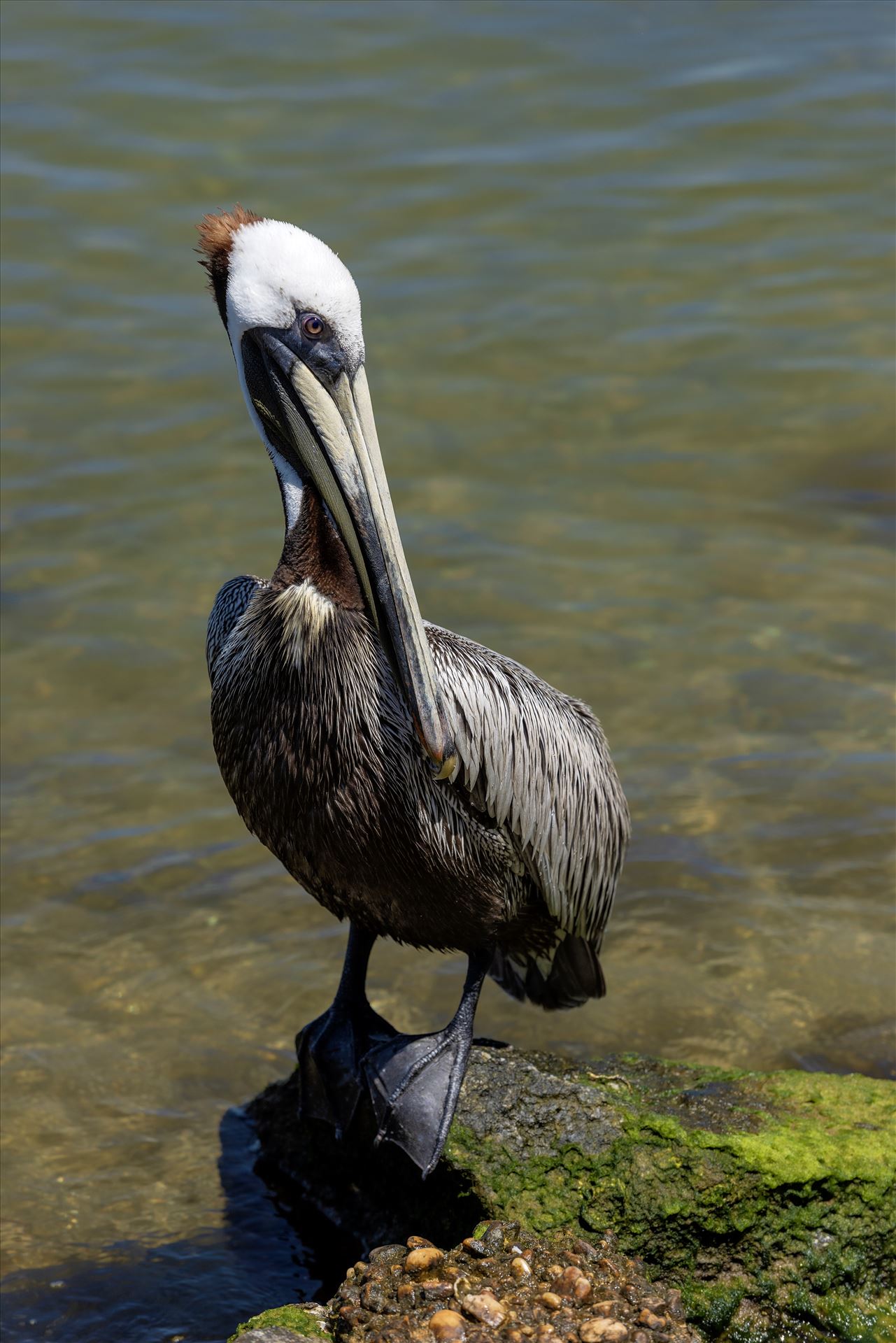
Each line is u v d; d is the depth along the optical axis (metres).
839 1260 8.27
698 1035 10.64
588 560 15.80
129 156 21.78
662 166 22.20
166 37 24.55
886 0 26.55
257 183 21.39
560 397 18.23
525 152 22.34
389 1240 8.88
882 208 21.41
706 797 12.91
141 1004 10.99
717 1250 8.20
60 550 15.84
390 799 8.07
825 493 16.81
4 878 12.13
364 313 19.42
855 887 11.97
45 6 25.28
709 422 17.88
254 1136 9.82
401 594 7.80
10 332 18.84
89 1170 9.58
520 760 8.51
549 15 25.67
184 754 13.52
